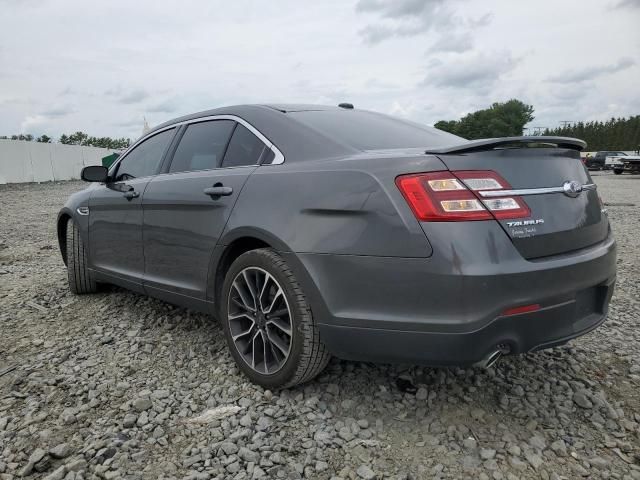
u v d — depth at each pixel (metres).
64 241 4.77
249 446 2.26
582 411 2.54
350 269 2.28
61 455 2.19
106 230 3.96
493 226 2.12
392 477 2.06
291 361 2.53
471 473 2.08
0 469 2.13
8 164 25.33
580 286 2.31
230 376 2.92
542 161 2.38
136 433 2.38
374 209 2.23
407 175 2.19
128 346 3.38
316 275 2.38
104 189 4.05
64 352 3.28
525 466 2.12
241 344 2.83
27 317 3.98
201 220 3.01
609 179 25.09
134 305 4.20
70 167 30.02
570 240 2.36
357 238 2.26
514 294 2.09
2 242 7.59
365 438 2.32
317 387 2.75
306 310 2.47
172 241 3.26
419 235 2.12
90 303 4.29
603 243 2.61
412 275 2.13
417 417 2.48
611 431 2.38
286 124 2.89
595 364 3.06
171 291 3.32
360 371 2.92
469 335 2.06
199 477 2.05
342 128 2.90
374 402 2.61
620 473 2.09
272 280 2.61
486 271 2.05
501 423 2.43
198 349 3.30
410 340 2.17
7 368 3.06
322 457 2.19
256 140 2.97
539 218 2.24
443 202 2.10
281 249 2.50
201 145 3.36
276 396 2.67
